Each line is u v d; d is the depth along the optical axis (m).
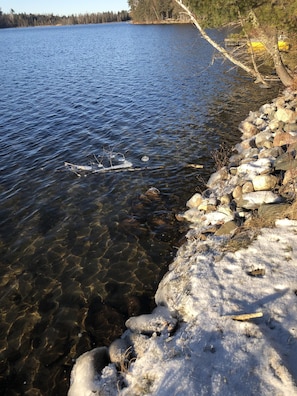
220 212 8.74
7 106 22.23
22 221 10.09
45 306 7.18
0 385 5.76
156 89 25.67
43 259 8.51
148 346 5.22
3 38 103.19
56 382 5.72
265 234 6.91
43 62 42.56
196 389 4.22
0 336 6.57
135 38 71.06
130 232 9.32
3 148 15.46
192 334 5.05
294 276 5.71
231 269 6.20
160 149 14.73
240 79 26.67
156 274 7.83
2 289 7.66
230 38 18.69
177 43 54.72
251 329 4.85
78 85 28.20
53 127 18.08
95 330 6.57
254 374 4.26
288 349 4.52
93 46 60.34
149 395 4.39
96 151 14.89
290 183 8.44
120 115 19.73
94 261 8.35
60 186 11.97
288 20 14.77
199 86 25.75
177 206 10.41
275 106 16.73
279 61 17.64
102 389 4.76
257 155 11.30
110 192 11.44
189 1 14.33
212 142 15.09
